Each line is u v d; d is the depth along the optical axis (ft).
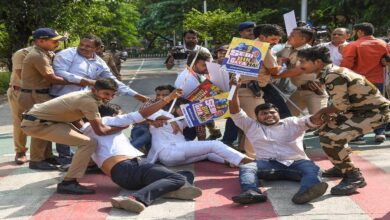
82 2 57.00
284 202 15.07
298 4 64.44
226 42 57.11
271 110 16.97
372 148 22.00
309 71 15.20
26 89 19.39
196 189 15.34
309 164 16.25
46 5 51.47
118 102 40.73
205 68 20.58
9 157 22.07
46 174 18.99
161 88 19.93
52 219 14.14
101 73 20.27
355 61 23.00
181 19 87.15
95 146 16.26
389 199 15.12
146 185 15.57
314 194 14.60
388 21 47.34
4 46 57.82
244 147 20.63
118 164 15.80
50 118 16.26
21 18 52.65
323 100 20.72
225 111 18.01
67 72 19.34
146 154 20.06
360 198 15.26
